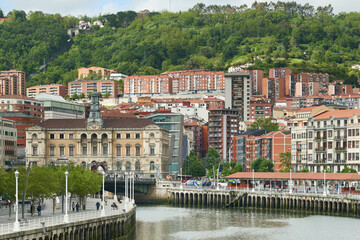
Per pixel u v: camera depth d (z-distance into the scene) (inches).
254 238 6264.8
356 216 7642.7
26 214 5954.7
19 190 5502.0
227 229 6840.6
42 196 5871.1
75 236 4931.1
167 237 6304.1
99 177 7544.3
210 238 6264.8
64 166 7445.9
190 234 6501.0
